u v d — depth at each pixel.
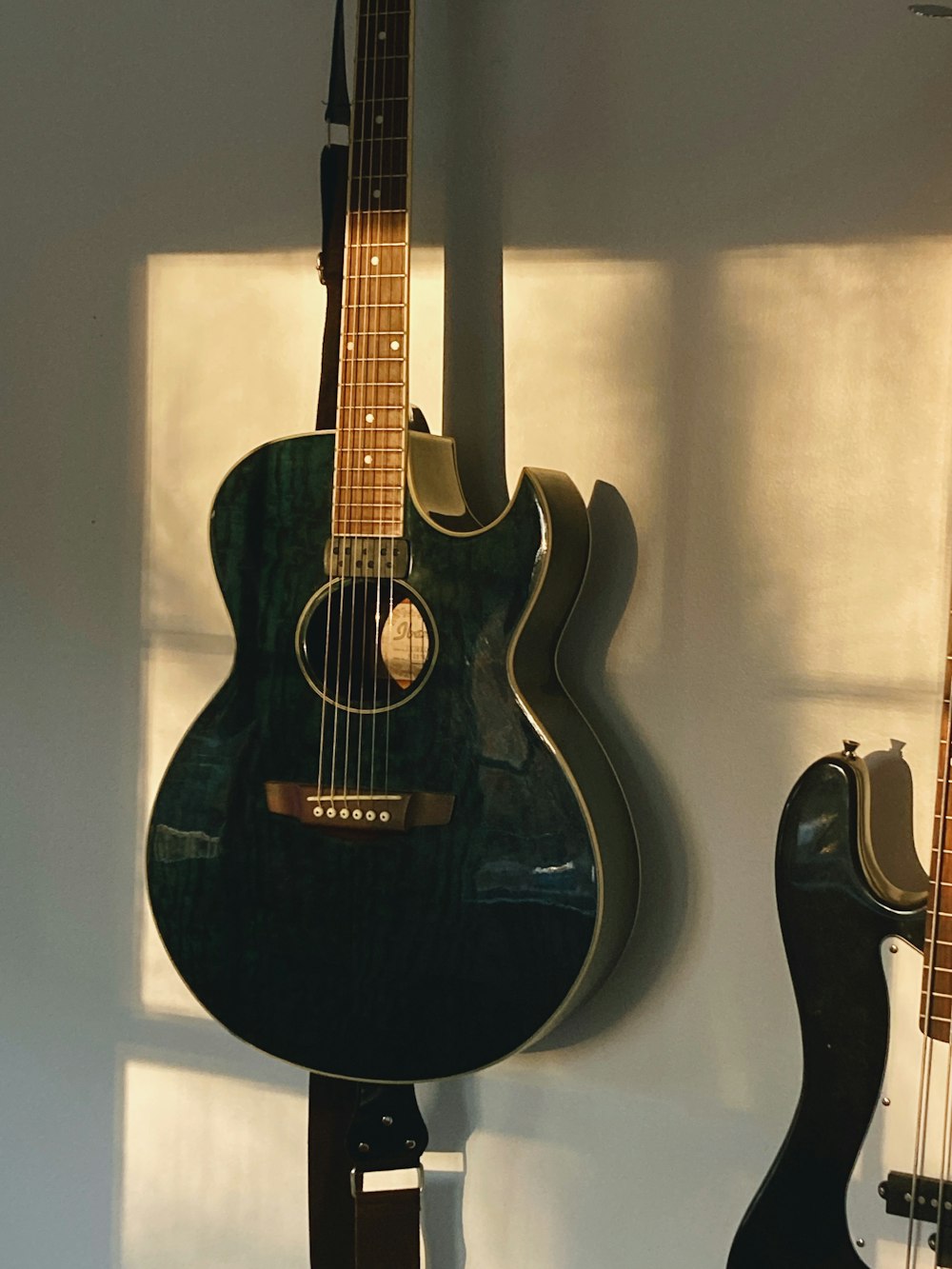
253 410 1.56
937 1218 1.16
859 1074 1.19
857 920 1.18
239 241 1.56
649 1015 1.41
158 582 1.61
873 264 1.31
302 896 1.34
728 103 1.36
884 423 1.31
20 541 1.68
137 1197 1.65
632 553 1.41
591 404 1.42
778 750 1.36
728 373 1.37
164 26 1.58
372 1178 1.46
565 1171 1.45
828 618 1.34
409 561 1.30
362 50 1.33
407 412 1.31
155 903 1.39
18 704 1.69
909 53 1.29
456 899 1.29
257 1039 1.36
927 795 1.30
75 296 1.63
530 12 1.43
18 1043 1.70
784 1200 1.21
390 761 1.31
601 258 1.41
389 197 1.32
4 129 1.65
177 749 1.39
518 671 1.28
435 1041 1.30
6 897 1.70
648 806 1.41
